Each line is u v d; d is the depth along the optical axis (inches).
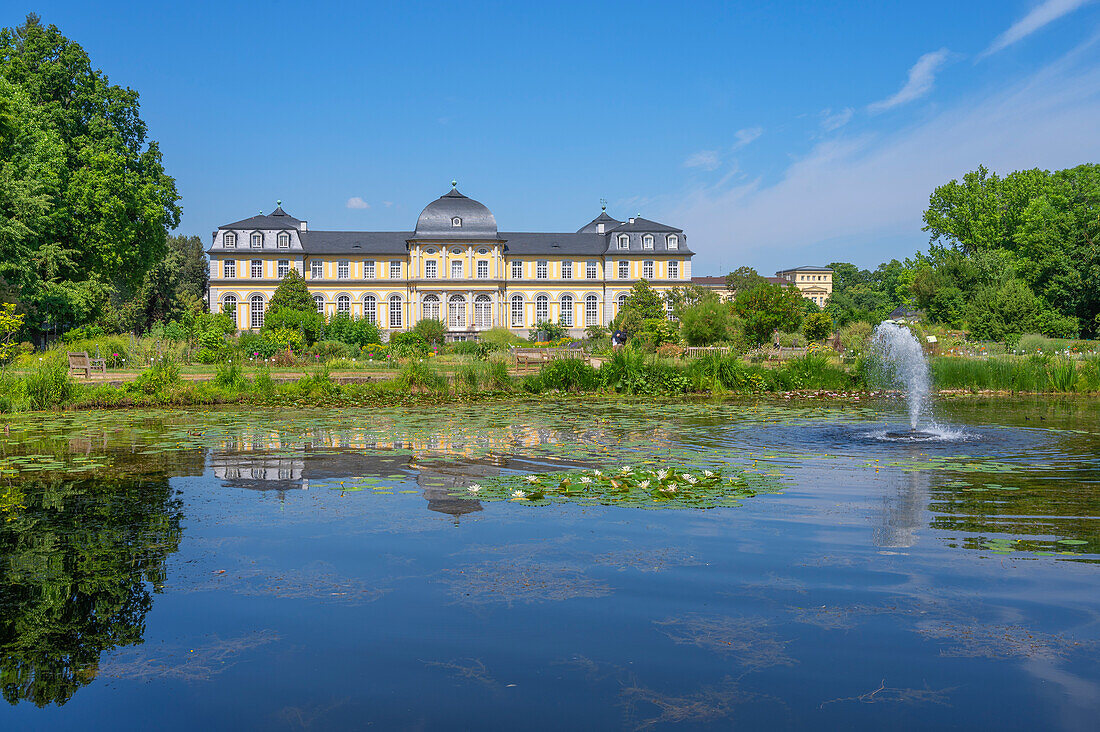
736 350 1144.8
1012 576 207.6
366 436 479.2
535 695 145.0
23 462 386.0
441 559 223.3
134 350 1101.1
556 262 2851.9
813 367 845.2
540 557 225.0
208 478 343.6
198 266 3321.9
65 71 1441.9
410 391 753.0
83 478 344.5
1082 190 2241.6
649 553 228.4
